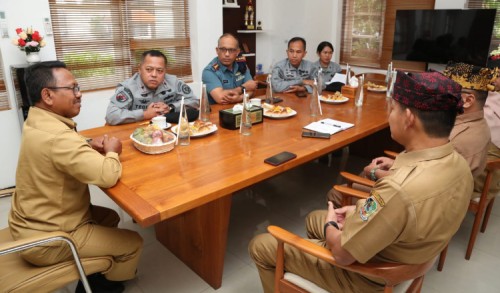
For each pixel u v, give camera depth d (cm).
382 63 486
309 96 314
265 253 146
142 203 127
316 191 304
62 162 137
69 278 144
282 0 542
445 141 102
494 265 211
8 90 296
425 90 96
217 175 151
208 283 194
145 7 380
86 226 154
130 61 384
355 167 354
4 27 283
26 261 146
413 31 428
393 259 106
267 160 165
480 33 381
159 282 194
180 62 421
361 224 100
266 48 573
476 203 204
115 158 149
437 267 207
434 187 96
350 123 230
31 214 145
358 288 119
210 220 180
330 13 503
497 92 226
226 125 216
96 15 349
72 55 343
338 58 526
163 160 167
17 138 309
